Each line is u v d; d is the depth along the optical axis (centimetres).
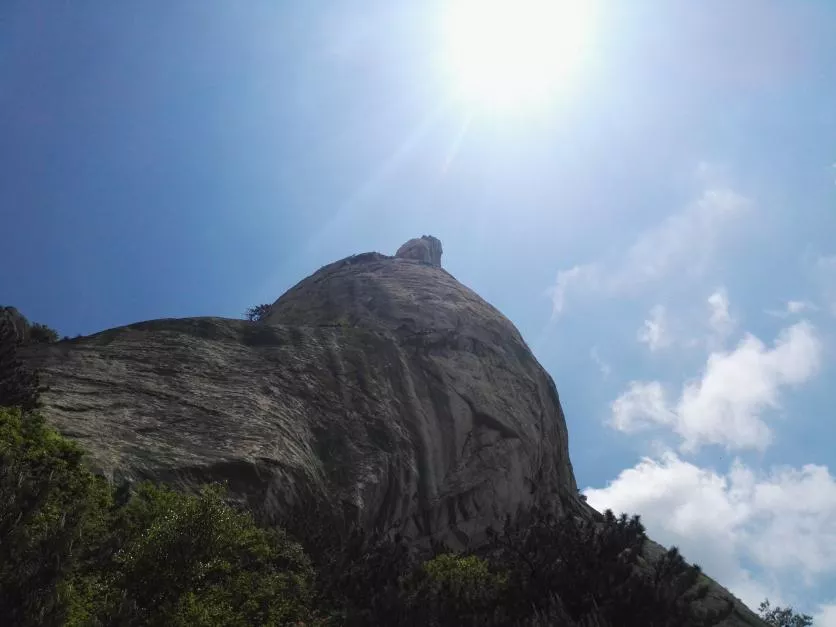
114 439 2633
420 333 4784
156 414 2975
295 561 2120
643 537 2152
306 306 5706
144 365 3400
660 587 1842
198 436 2905
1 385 2373
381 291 5528
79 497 1869
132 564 1658
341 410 3703
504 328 5409
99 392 2983
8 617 1142
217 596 1722
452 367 4541
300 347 4100
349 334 4422
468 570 2286
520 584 1992
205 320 4125
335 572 2081
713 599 2773
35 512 1399
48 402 2711
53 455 2041
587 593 1867
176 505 1989
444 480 3772
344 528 2998
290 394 3597
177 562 1700
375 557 2183
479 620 1822
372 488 3275
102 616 1440
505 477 3953
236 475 2722
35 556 1276
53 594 1234
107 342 3591
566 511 4294
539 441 4481
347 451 3441
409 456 3675
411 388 4188
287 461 2958
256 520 2464
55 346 3353
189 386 3322
